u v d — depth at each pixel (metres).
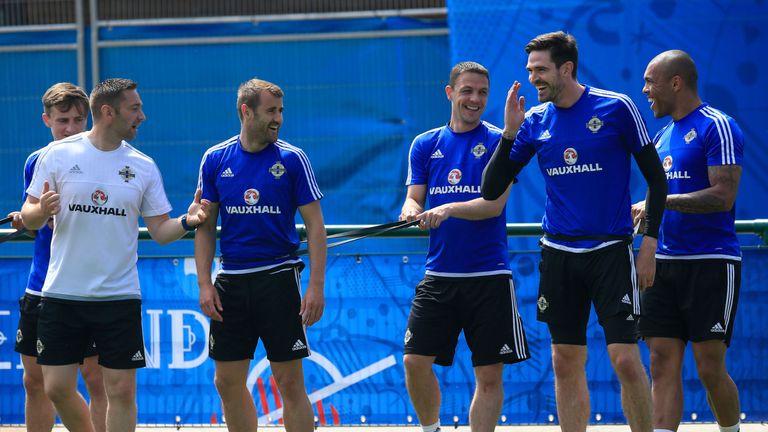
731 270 18.16
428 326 18.08
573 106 16.66
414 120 43.19
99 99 16.89
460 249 17.83
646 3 38.16
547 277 17.22
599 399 21.34
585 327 17.44
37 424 18.80
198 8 43.97
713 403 18.81
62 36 44.16
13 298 21.83
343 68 43.38
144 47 43.97
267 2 43.84
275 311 17.23
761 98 38.28
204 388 21.66
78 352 17.30
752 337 21.14
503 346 17.73
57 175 16.92
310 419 17.58
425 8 43.19
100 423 19.22
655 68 18.45
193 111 43.84
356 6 43.47
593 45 38.22
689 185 18.19
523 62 38.19
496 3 38.31
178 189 43.88
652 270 16.14
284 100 43.50
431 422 18.73
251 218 17.23
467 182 18.03
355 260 21.53
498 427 21.86
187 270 21.62
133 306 17.17
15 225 18.66
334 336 21.58
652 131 37.88
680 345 18.55
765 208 38.41
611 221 16.53
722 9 38.03
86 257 16.86
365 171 43.25
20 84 44.25
